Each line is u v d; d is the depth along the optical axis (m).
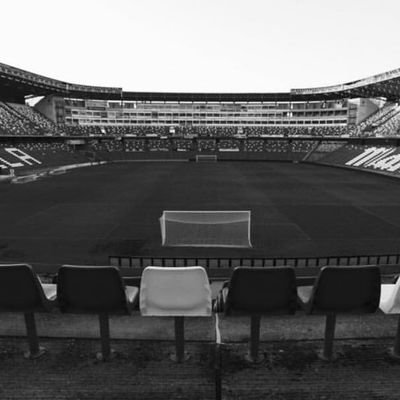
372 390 3.35
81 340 4.19
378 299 3.67
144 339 4.21
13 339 4.23
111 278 3.62
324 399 3.23
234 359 3.81
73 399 3.24
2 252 12.77
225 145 76.88
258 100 79.94
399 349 3.84
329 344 3.78
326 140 69.75
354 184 32.69
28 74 56.28
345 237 14.66
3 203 22.72
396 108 65.00
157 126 86.06
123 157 68.88
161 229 14.95
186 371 3.62
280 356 3.86
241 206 21.70
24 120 62.19
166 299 3.64
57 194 26.55
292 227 16.27
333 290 3.60
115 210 20.44
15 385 3.43
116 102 84.31
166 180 36.09
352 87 63.03
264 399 3.23
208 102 86.44
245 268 3.51
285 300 3.69
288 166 55.66
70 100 79.25
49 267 10.84
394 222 17.28
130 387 3.39
